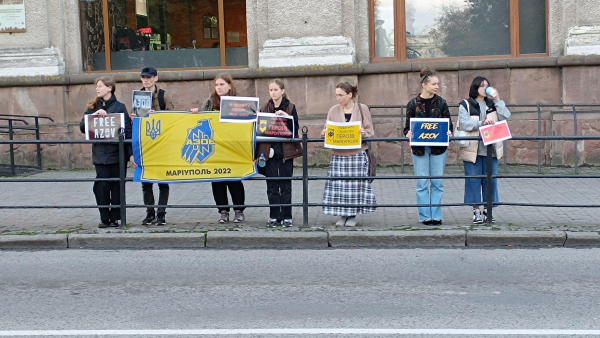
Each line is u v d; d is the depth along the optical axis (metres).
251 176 8.69
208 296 6.27
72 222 9.27
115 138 8.67
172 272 7.18
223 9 14.33
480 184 8.75
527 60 13.27
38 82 14.05
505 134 8.27
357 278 6.84
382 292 6.32
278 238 8.28
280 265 7.41
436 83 8.47
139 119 8.62
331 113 8.77
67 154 14.24
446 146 8.58
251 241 8.31
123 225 8.72
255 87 13.78
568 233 8.12
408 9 14.02
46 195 11.27
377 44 14.09
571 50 13.14
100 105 8.77
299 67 13.52
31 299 6.25
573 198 10.19
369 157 8.76
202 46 14.47
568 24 13.34
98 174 8.77
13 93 14.22
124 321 5.57
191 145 8.68
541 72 13.34
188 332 5.28
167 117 8.66
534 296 6.13
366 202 8.69
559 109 13.26
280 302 6.05
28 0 14.27
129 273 7.16
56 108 14.17
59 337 5.21
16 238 8.38
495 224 8.62
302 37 13.71
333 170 8.76
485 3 13.86
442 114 8.66
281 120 8.57
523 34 13.80
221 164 8.70
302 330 5.28
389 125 13.70
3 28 14.28
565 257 7.57
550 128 13.37
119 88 14.26
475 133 8.74
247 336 5.17
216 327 5.39
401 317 5.57
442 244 8.20
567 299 6.02
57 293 6.44
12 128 13.34
